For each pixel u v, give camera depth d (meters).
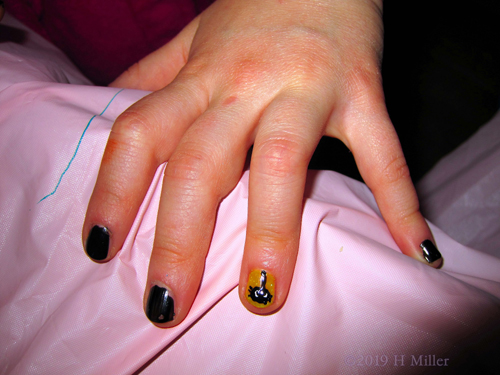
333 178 0.15
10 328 0.11
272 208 0.10
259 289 0.10
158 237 0.10
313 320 0.11
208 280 0.11
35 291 0.11
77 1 0.20
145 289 0.10
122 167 0.10
